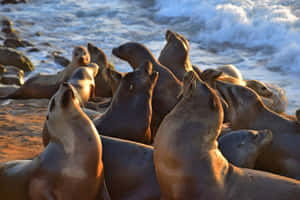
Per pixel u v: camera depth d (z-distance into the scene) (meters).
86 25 90.31
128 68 60.25
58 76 41.12
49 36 81.38
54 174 12.93
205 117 13.15
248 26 81.69
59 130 13.09
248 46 77.62
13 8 99.19
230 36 81.88
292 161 19.25
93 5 105.88
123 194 15.77
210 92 13.36
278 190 13.34
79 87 34.81
